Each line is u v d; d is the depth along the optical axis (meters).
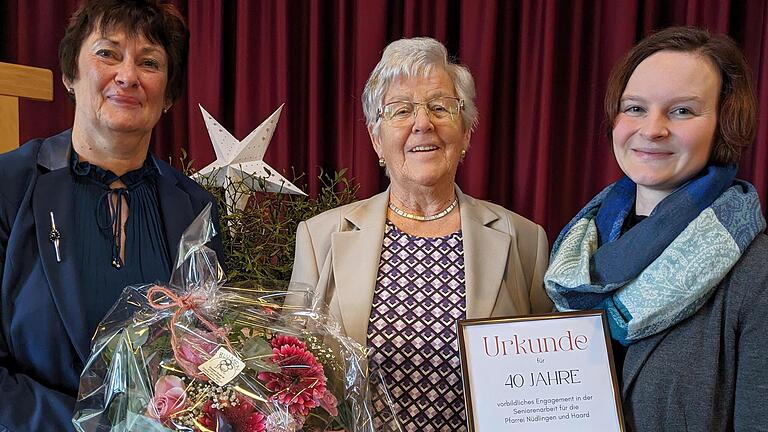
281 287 1.33
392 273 1.38
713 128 1.11
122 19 1.23
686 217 1.10
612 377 1.10
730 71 1.10
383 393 1.19
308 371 0.97
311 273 1.43
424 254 1.40
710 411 1.03
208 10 2.26
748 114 1.11
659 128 1.11
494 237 1.41
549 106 2.08
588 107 2.18
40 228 1.17
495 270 1.37
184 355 0.94
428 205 1.46
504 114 2.21
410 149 1.39
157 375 0.94
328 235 1.45
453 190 1.50
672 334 1.08
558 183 2.21
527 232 1.47
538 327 1.14
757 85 2.02
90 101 1.22
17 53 2.32
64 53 1.26
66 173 1.24
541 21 2.07
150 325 1.00
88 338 1.15
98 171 1.27
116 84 1.22
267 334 1.02
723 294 1.06
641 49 1.16
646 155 1.14
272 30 2.26
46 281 1.15
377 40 2.14
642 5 2.10
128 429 0.91
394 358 1.31
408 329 1.32
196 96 2.30
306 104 2.33
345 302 1.34
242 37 2.24
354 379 1.06
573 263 1.22
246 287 1.30
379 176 2.24
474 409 1.10
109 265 1.24
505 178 2.23
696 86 1.09
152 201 1.33
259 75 2.29
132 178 1.32
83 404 1.01
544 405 1.10
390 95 1.39
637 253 1.11
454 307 1.33
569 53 2.14
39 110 2.35
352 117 2.23
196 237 1.17
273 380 0.94
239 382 0.92
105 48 1.22
